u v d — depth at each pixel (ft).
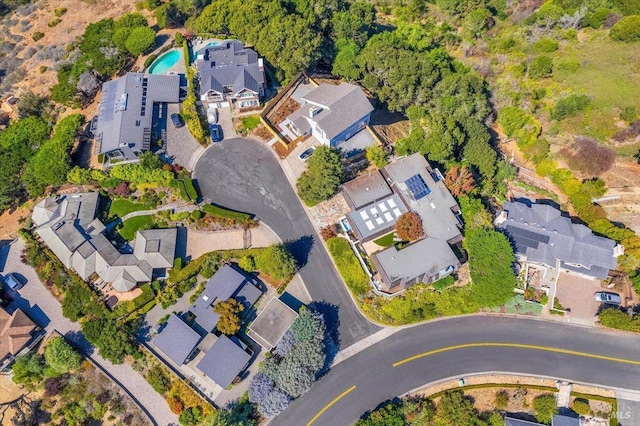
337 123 291.58
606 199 278.26
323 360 227.81
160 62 360.28
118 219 284.20
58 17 413.39
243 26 345.51
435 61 319.68
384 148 305.12
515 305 251.60
